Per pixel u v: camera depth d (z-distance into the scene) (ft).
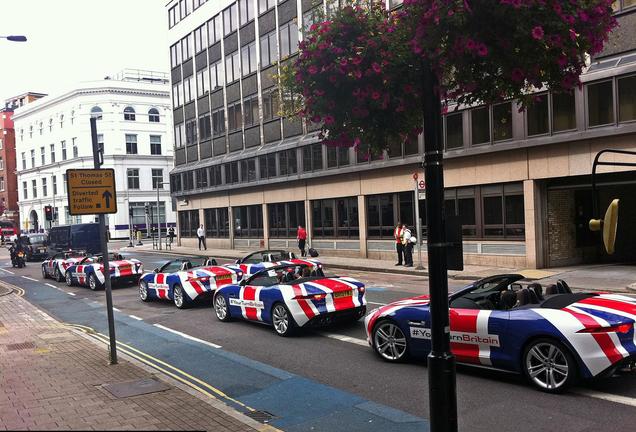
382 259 84.58
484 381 23.34
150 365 28.50
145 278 52.95
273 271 37.91
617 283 49.96
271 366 27.55
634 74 53.98
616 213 16.33
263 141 111.24
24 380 24.09
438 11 12.02
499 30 12.64
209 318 42.34
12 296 60.75
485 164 67.82
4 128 258.37
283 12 102.42
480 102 15.65
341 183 91.56
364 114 14.46
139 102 210.38
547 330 21.29
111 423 18.21
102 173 27.22
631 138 54.75
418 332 25.81
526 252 63.77
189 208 142.10
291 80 15.40
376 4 14.87
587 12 13.00
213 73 128.36
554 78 14.30
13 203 260.21
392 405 21.02
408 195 80.38
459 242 13.97
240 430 17.70
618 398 20.61
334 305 34.55
